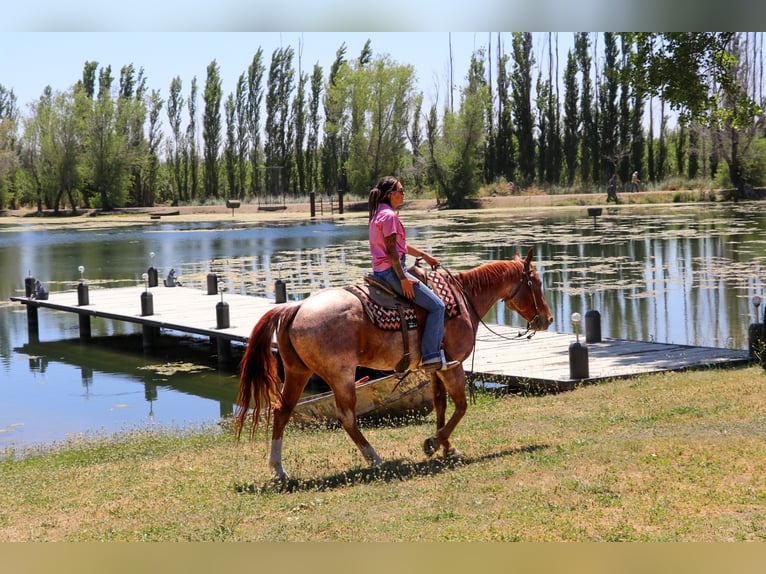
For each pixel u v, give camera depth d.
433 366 8.78
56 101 96.06
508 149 97.19
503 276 9.98
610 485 7.45
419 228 54.44
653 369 14.35
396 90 91.56
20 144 101.56
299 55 104.56
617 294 26.00
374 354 8.72
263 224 70.38
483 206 84.62
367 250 43.31
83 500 8.62
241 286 30.45
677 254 35.41
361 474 8.73
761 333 14.89
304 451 10.41
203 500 8.24
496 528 6.59
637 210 68.12
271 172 105.25
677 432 9.34
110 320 27.19
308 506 7.67
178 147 112.38
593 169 91.94
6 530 7.56
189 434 13.09
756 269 30.25
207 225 71.56
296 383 8.88
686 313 22.78
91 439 13.15
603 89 90.88
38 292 25.84
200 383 18.03
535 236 45.66
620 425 10.17
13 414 15.53
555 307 24.34
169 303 24.67
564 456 8.66
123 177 98.75
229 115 107.94
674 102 20.80
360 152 93.19
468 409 12.82
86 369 19.64
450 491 7.76
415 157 93.88
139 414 15.41
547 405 12.19
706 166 91.62
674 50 20.03
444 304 9.09
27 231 68.75
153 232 63.75
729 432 9.09
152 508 8.07
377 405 12.52
